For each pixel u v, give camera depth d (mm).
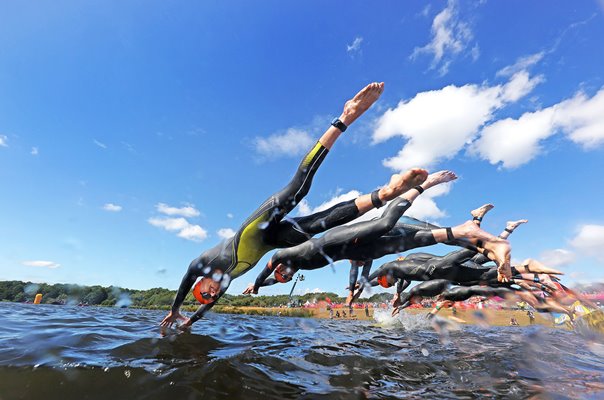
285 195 3057
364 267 5230
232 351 2809
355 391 1987
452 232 3424
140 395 1708
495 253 3230
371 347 3494
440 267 4473
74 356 2201
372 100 2873
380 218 3383
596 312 4699
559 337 4703
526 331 5469
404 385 2148
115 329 3502
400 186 2734
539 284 4828
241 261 3420
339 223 3031
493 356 3146
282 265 4121
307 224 3109
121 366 2074
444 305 6555
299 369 2398
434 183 3670
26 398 1596
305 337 4016
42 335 2832
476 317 6453
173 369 2111
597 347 3914
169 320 4062
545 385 2211
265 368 2342
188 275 3713
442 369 2594
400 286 5980
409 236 3605
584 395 2012
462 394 1994
